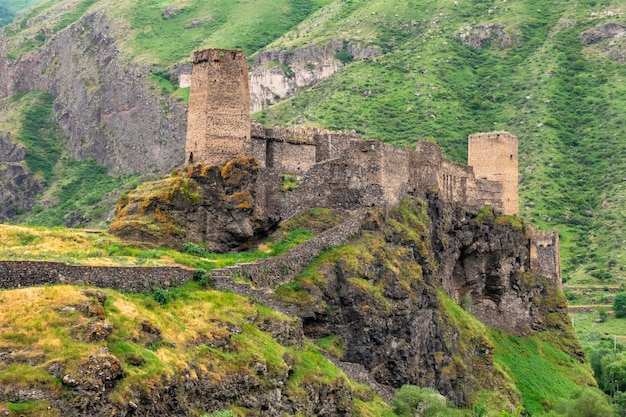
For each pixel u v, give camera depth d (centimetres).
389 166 16088
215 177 13925
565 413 17938
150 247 12700
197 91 14350
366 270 14200
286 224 14675
